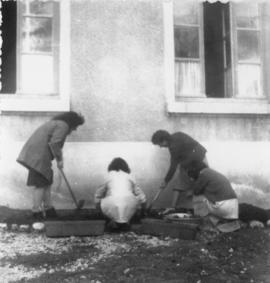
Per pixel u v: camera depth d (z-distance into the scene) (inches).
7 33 339.3
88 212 292.0
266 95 340.8
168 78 319.6
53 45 311.3
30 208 298.8
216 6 350.0
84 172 306.0
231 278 189.8
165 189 314.0
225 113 323.9
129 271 190.4
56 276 183.8
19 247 223.0
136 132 314.7
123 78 315.0
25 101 298.8
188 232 242.1
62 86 306.2
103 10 314.5
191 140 290.7
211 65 355.6
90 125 309.4
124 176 274.1
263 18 342.6
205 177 262.4
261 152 327.9
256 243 236.1
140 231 255.4
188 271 194.7
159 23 321.1
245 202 323.0
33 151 270.8
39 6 311.1
